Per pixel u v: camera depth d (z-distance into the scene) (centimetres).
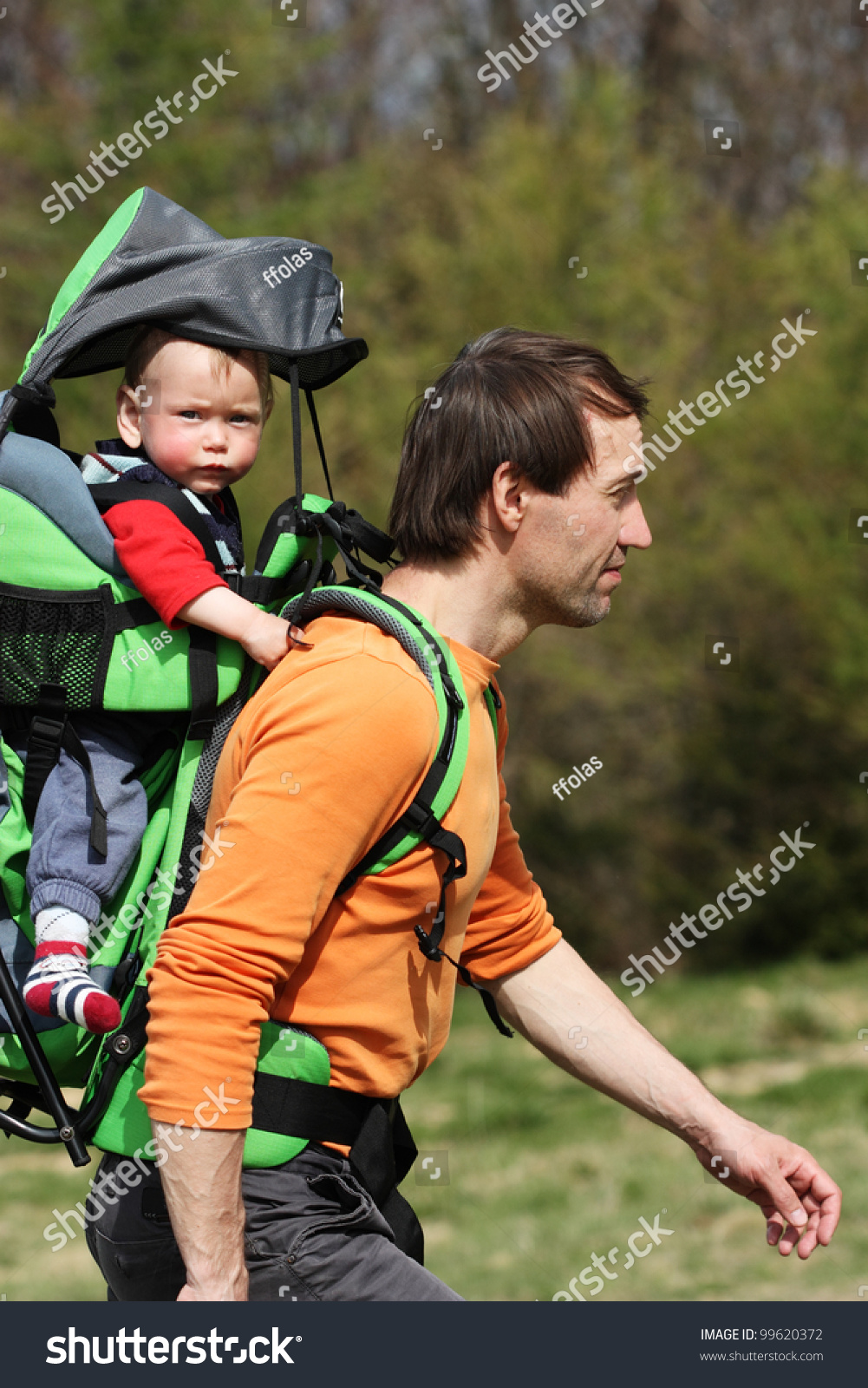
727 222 2816
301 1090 348
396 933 349
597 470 380
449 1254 1203
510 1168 1479
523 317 2559
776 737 2684
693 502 2736
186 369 399
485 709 381
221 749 370
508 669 2692
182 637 366
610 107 2722
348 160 2862
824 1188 433
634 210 2698
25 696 362
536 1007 450
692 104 3253
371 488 2341
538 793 2761
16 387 381
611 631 2692
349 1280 352
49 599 360
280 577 387
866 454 2602
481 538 382
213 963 322
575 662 2662
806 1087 1727
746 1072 1895
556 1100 1780
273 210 2516
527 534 381
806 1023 2128
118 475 404
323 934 345
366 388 2425
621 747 2797
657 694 2719
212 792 365
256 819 327
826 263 2683
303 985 348
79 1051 373
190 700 364
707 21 3284
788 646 2675
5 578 362
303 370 429
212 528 402
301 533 385
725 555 2631
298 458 392
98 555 365
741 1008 2270
